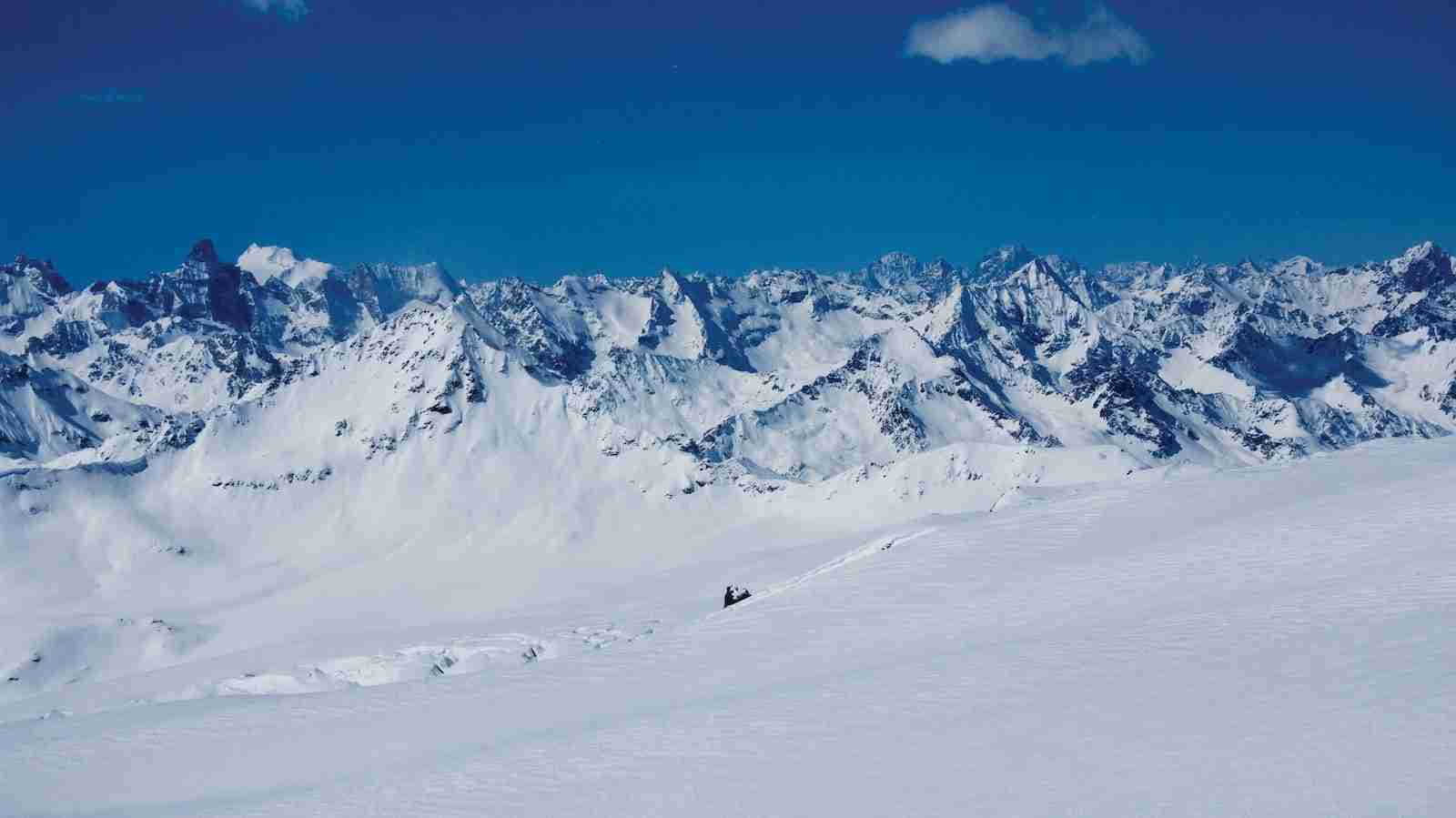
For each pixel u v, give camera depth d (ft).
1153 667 118.62
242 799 130.93
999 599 189.16
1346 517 201.98
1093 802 82.99
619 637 390.83
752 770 106.32
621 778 110.63
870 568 246.47
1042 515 276.62
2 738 195.31
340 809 115.03
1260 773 82.48
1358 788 76.84
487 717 163.02
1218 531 214.48
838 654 167.22
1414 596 131.64
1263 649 118.32
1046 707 110.42
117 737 184.03
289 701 203.72
